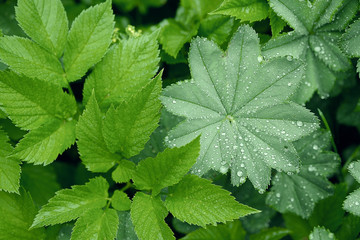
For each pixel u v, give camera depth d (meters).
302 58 0.57
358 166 0.54
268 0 0.55
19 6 0.53
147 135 0.52
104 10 0.54
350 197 0.54
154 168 0.52
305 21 0.56
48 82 0.53
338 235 0.59
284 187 0.60
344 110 0.64
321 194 0.59
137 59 0.54
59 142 0.54
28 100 0.53
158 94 0.52
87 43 0.54
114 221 0.53
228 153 0.54
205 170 0.53
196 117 0.54
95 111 0.52
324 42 0.57
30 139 0.53
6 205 0.54
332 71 0.58
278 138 0.53
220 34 0.59
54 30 0.54
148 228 0.52
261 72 0.54
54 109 0.54
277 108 0.54
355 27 0.55
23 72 0.53
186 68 0.62
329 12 0.56
